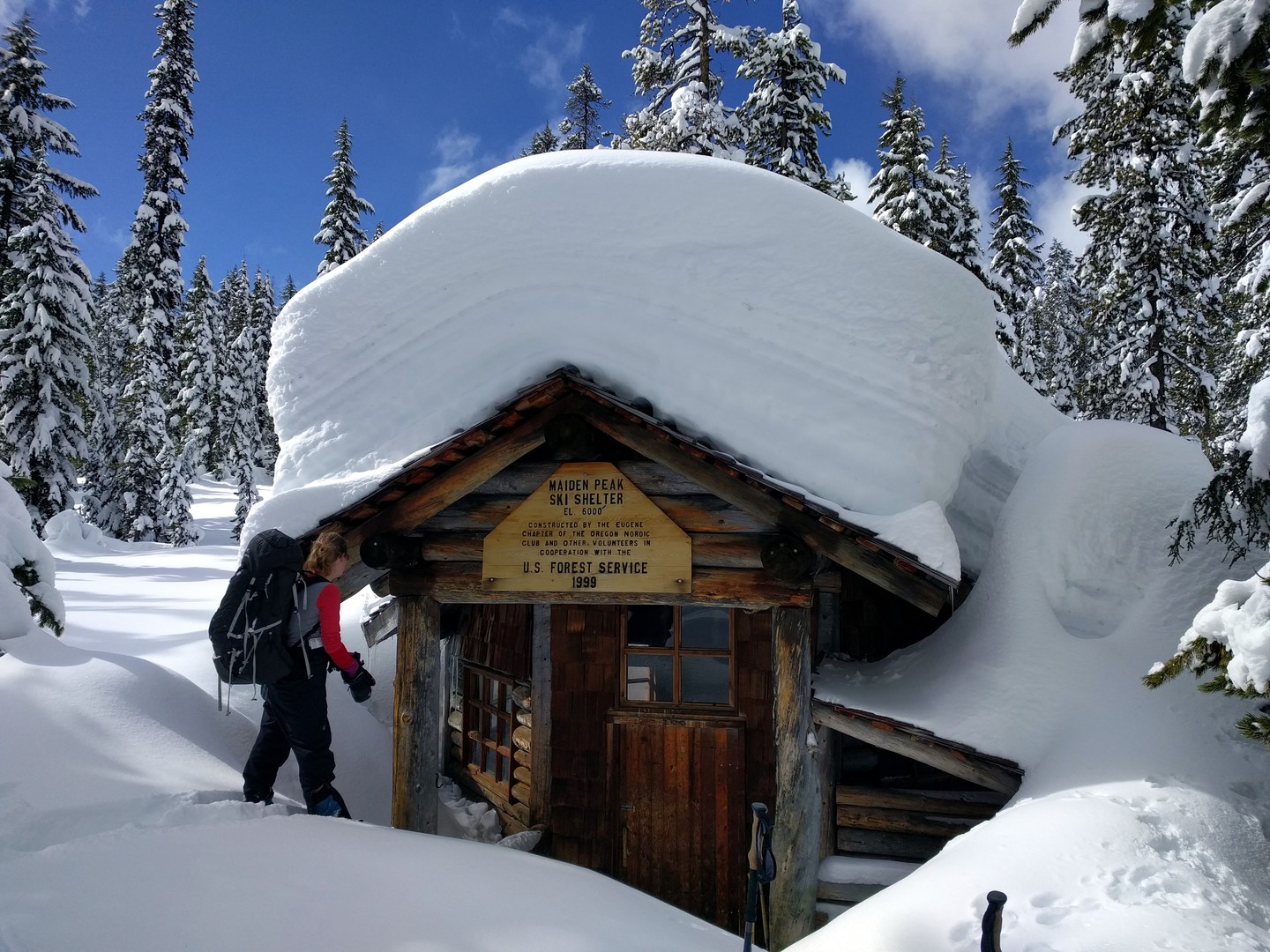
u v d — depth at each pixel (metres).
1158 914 2.73
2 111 18.70
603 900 3.52
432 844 3.94
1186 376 13.97
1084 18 4.48
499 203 5.58
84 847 3.31
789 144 18.36
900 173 17.56
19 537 6.02
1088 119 14.13
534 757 6.64
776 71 18.44
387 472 5.14
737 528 4.85
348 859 3.51
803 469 4.82
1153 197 13.74
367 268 5.96
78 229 20.05
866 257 5.04
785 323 5.05
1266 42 3.69
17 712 4.54
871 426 4.82
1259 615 3.09
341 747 6.41
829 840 5.10
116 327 44.38
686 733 6.23
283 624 4.39
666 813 6.21
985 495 6.54
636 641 6.48
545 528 5.14
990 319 5.18
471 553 5.26
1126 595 4.82
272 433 48.56
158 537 28.47
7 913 2.68
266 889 3.07
